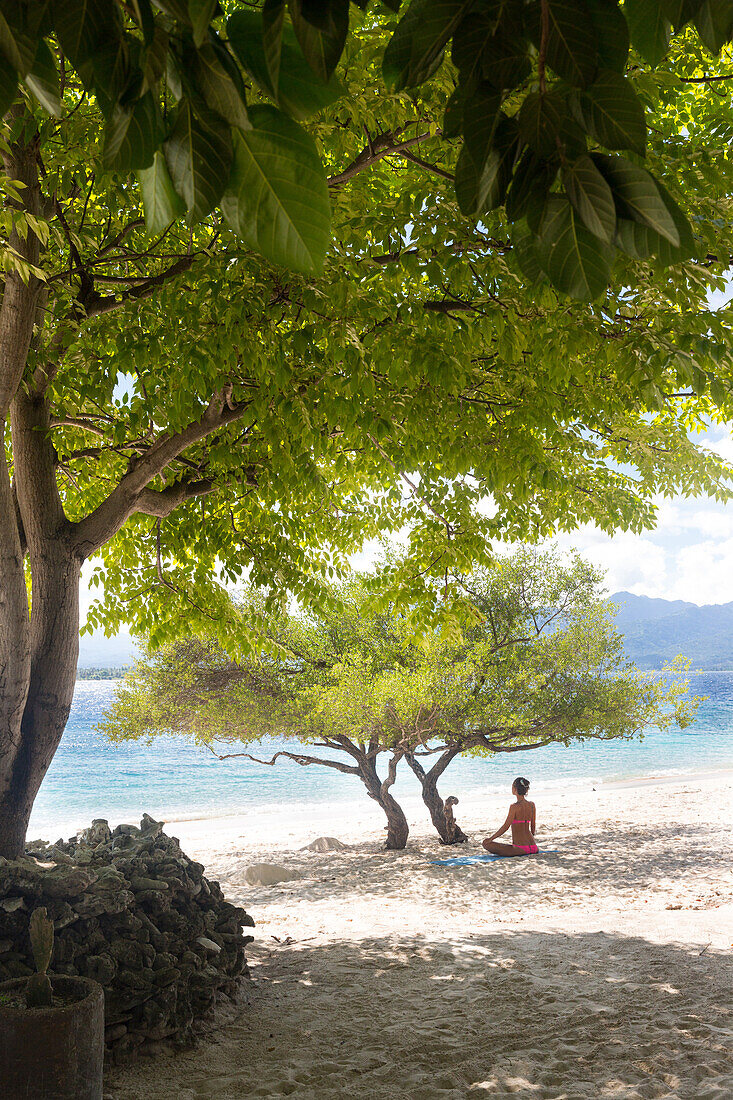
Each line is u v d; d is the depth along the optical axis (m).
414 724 16.86
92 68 0.87
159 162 0.90
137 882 6.05
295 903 13.27
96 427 7.68
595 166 0.88
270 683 18.50
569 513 10.77
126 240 7.11
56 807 39.62
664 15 0.99
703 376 4.73
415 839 20.17
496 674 17.50
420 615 10.78
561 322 5.21
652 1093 4.59
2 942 5.16
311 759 18.98
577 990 6.41
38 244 5.37
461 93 0.90
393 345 5.63
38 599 6.50
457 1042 5.58
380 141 4.99
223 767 57.91
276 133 0.86
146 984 5.52
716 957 6.97
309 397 6.36
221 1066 5.34
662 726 18.22
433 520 10.70
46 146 5.31
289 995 6.77
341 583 18.59
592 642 18.08
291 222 0.87
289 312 6.14
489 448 7.87
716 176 4.68
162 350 5.69
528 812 16.16
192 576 9.91
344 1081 5.06
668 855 15.83
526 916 10.43
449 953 7.82
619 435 9.73
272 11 0.83
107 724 19.05
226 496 8.96
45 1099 3.83
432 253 5.20
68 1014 3.92
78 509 9.81
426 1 0.87
